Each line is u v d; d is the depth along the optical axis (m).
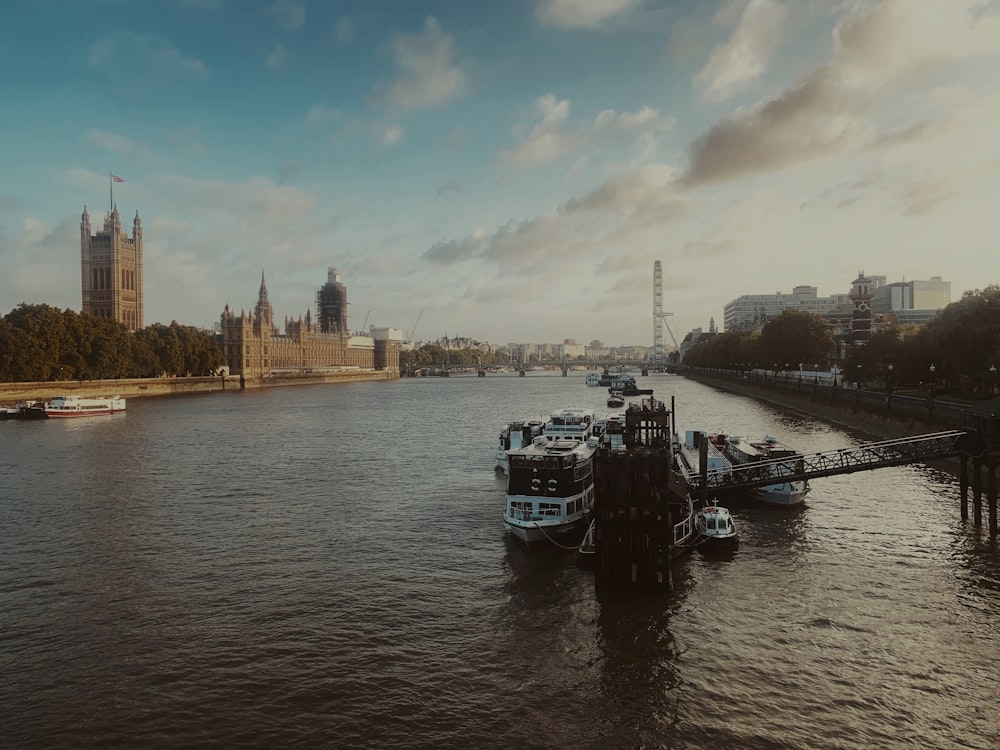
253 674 31.97
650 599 40.19
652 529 40.81
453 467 84.94
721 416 141.75
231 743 26.75
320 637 35.72
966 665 32.25
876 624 36.56
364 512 61.50
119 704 29.45
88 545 51.47
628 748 26.42
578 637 35.47
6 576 44.78
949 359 101.06
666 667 32.28
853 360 139.00
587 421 91.25
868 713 28.45
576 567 46.00
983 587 41.50
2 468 84.38
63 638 35.66
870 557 46.97
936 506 60.00
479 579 44.03
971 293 109.50
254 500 66.50
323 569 46.12
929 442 59.88
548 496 51.84
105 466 85.94
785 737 26.91
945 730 27.31
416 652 34.06
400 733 27.41
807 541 50.66
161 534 54.38
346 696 30.08
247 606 39.84
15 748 26.38
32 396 176.88
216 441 111.19
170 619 38.03
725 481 58.31
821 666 32.25
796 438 104.50
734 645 34.38
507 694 30.20
